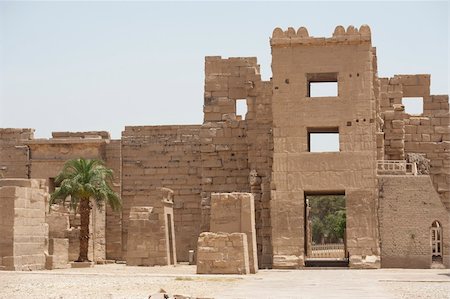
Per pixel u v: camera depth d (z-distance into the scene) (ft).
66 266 151.64
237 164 183.01
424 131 183.93
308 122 161.99
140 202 192.95
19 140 198.08
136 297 93.56
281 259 158.61
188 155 192.13
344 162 160.04
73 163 168.25
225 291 100.78
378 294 97.25
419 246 155.43
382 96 185.68
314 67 162.81
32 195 140.15
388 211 157.17
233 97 186.50
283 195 160.76
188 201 191.11
